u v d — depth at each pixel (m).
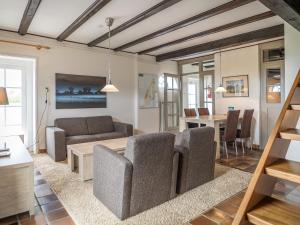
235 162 4.05
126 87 6.06
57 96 4.89
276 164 1.42
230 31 4.32
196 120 4.68
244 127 4.75
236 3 2.99
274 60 4.88
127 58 6.06
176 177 2.60
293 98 1.67
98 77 5.50
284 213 1.27
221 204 2.46
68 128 4.76
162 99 6.94
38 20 3.74
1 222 2.11
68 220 2.15
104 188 2.39
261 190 1.39
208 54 6.18
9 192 2.11
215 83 5.99
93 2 3.08
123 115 6.03
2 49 4.20
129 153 2.13
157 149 2.24
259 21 3.79
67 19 3.70
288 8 2.22
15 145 2.80
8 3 3.10
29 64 4.74
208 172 3.03
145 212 2.26
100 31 4.35
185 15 3.53
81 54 5.20
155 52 6.22
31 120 4.80
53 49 4.79
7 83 4.51
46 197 2.63
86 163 3.13
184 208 2.36
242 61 5.39
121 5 3.16
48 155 4.52
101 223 2.09
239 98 5.49
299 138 1.36
